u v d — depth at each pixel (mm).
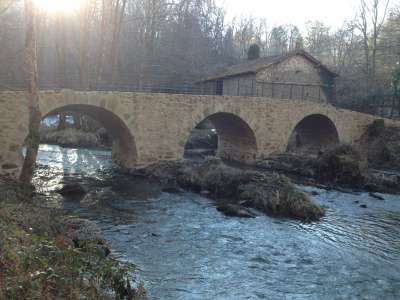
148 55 38812
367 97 38094
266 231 13094
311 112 27203
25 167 13711
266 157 25750
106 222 13148
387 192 20391
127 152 22000
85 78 31281
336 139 28734
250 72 30219
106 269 6637
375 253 11648
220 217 14391
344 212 16062
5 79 31906
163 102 21125
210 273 9648
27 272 5707
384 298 8914
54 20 37062
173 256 10570
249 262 10492
